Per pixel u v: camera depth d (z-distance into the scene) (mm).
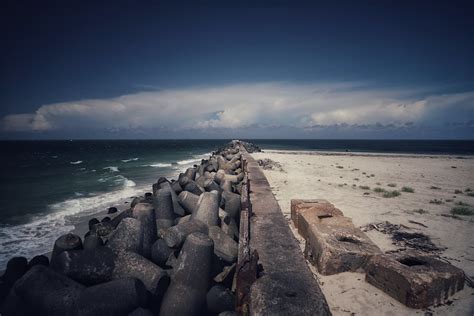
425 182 16609
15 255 8188
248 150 41281
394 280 4172
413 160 33156
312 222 6184
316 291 3639
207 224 6613
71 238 5398
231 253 5617
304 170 20672
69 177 25219
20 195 17031
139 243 5387
